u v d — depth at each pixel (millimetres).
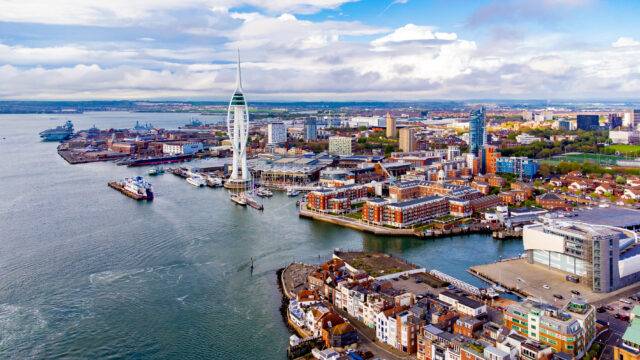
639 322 192375
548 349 177375
